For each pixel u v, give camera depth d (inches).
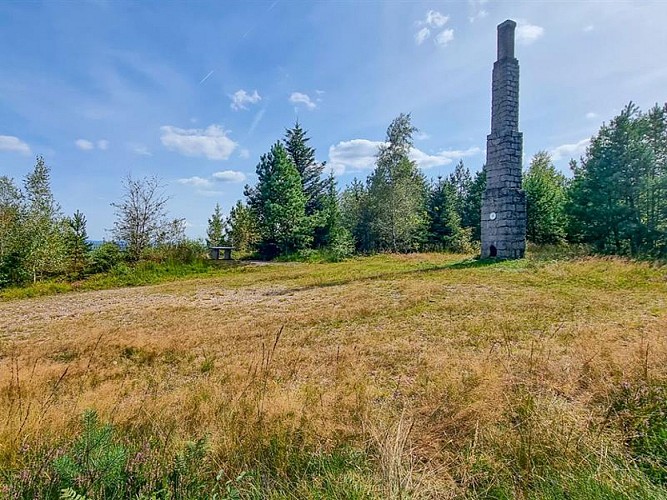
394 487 76.9
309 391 136.8
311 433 102.7
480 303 287.7
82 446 78.1
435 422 106.9
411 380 150.9
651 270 423.2
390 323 248.4
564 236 1016.2
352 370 163.6
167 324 283.6
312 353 193.3
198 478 78.4
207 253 896.9
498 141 597.0
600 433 92.9
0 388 156.2
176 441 95.7
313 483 81.2
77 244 759.7
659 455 83.1
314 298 356.8
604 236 772.0
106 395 145.2
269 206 984.9
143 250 775.1
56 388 150.9
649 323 214.7
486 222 617.3
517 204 587.5
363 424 102.8
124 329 269.9
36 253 633.0
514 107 592.1
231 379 158.6
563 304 278.2
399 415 113.7
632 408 103.2
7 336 273.9
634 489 72.2
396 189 1023.6
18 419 112.5
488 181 616.4
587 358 149.3
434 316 258.8
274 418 110.7
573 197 829.2
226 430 104.5
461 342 199.0
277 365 175.9
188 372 181.0
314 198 1168.8
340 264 728.3
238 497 72.5
